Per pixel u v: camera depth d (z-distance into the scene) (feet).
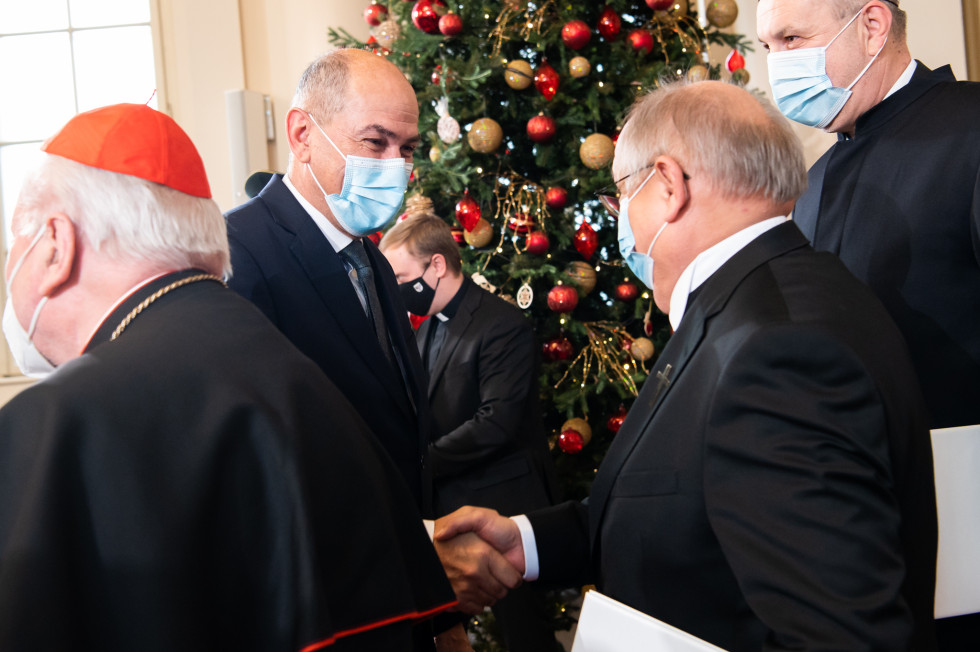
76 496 2.56
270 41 16.99
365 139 5.39
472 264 10.98
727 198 3.78
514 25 10.65
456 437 8.86
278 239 5.14
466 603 4.77
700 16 13.82
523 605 9.05
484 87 10.54
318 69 5.52
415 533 3.58
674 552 3.44
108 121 3.20
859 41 5.60
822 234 5.94
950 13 9.51
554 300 10.12
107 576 2.52
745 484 3.04
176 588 2.55
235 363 2.95
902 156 5.55
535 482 9.09
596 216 10.84
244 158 16.16
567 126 10.60
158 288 3.14
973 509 4.15
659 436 3.59
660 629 3.10
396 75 5.57
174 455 2.70
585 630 3.37
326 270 5.16
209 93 16.96
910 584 3.30
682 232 3.87
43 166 3.15
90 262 3.13
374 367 5.19
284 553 2.77
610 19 10.26
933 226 5.36
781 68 5.80
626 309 11.05
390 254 9.43
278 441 2.85
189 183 3.30
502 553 4.76
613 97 10.71
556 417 11.25
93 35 17.43
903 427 3.21
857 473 2.89
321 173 5.47
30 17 17.48
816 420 2.97
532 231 10.57
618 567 3.70
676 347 3.75
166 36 17.33
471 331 9.34
